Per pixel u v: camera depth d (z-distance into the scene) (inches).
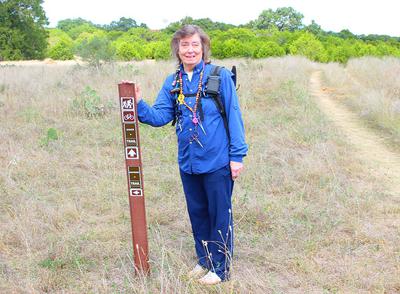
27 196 175.3
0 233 145.2
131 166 113.5
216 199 113.9
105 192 181.3
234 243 140.2
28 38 1176.8
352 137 288.0
